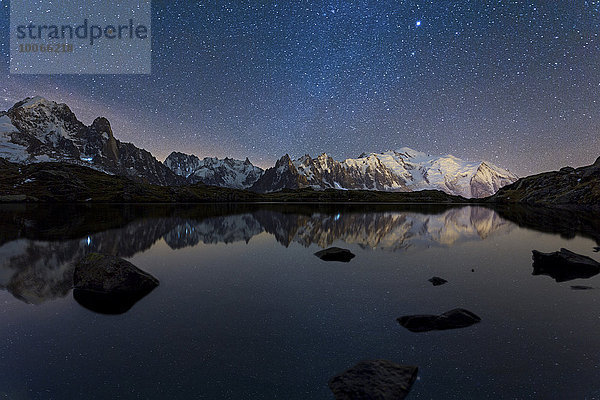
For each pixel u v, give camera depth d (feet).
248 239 107.34
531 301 43.98
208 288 50.37
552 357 28.48
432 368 26.71
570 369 26.48
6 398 22.79
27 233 116.37
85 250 82.94
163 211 274.57
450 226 155.74
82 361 27.96
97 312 39.63
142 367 26.99
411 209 354.13
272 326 35.47
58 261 68.85
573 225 160.76
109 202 528.22
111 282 48.21
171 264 67.82
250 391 23.61
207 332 33.96
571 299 44.80
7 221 166.09
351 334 33.45
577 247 92.02
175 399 22.61
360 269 63.57
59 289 48.85
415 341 31.73
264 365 27.27
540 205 461.37
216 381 24.90
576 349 29.96
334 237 113.80
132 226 143.33
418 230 137.80
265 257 75.97
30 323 36.06
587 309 40.73
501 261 71.82
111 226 142.72
